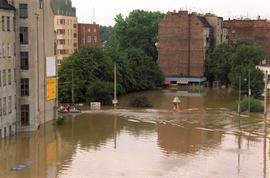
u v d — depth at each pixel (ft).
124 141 204.95
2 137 210.18
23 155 178.91
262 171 158.51
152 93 407.64
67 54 513.04
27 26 225.15
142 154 181.06
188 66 472.03
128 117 272.92
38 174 153.79
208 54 489.67
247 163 168.55
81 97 340.39
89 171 157.28
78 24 545.44
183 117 273.33
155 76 440.86
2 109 209.05
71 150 187.42
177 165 165.37
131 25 525.75
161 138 211.82
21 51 225.15
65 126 241.96
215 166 164.35
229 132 226.38
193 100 357.00
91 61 354.13
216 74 463.01
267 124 250.16
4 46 209.77
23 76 225.76
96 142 202.90
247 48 407.44
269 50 544.62
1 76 207.10
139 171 157.48
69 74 341.41
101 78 364.79
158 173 155.33
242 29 552.41
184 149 189.88
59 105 323.16
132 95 392.88
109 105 331.98
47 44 247.29
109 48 416.46
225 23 561.43
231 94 396.78
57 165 164.76
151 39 517.96
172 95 390.83
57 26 504.84
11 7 216.95
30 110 227.40
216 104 333.62
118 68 384.47
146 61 433.89
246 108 297.12
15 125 223.10
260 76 359.25
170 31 474.49
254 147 194.08
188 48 471.21
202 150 188.34
